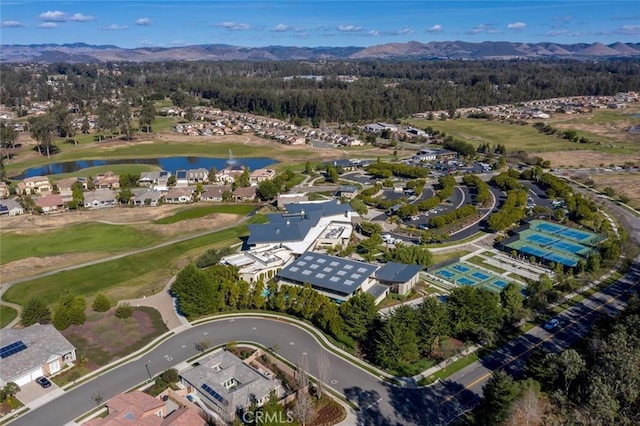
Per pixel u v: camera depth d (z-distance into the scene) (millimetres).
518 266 125812
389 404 74188
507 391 67000
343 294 102750
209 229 159250
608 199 183000
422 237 142375
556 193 186375
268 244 126312
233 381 78562
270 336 93562
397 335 81625
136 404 70688
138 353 88688
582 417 66688
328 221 144500
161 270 127438
